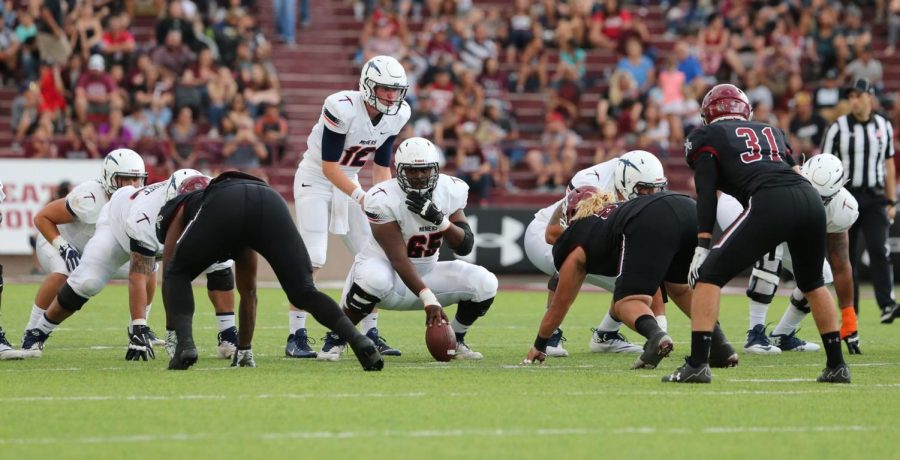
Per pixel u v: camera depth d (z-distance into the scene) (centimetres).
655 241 2450
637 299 2467
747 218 2277
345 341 2686
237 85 6362
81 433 1822
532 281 5816
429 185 2623
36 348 2778
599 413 2012
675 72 6669
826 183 2812
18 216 5631
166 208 2530
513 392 2231
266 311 4228
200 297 4731
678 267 2558
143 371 2502
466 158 6188
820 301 2380
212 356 2850
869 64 6931
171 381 2342
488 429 1869
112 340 3216
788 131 6538
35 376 2416
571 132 6525
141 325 2727
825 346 2398
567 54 7019
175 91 6244
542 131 6850
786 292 5403
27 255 5678
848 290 2997
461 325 2825
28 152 5938
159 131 6156
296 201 3055
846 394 2250
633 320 2461
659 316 2859
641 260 2452
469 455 1686
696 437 1831
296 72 6962
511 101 6894
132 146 5991
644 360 2519
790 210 2258
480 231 5812
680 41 6931
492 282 2752
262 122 6216
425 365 2672
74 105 6156
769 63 6950
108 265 2736
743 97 2436
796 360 2869
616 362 2786
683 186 6397
